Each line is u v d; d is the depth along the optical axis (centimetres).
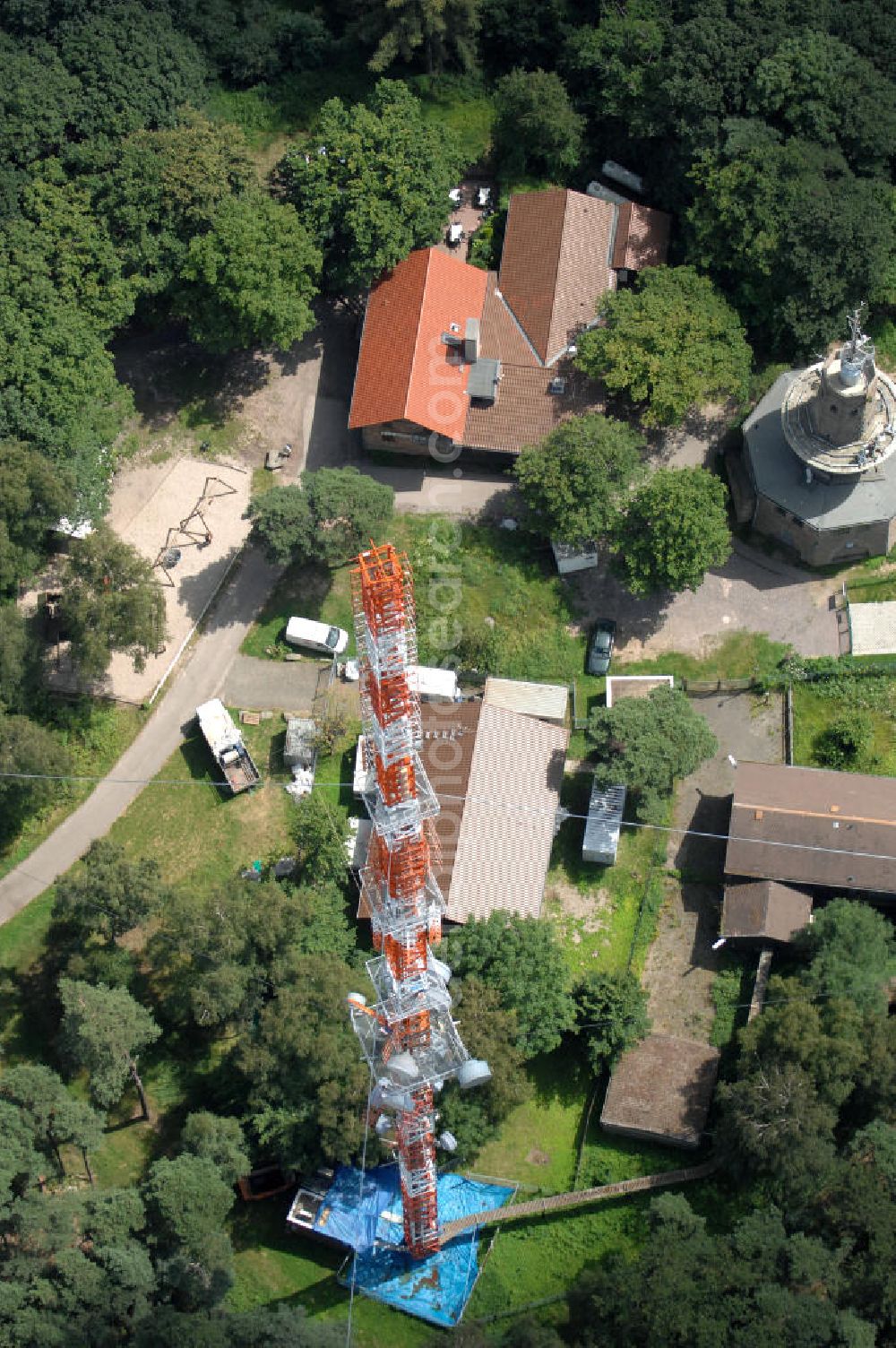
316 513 12450
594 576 13275
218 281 13050
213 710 12694
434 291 13462
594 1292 10525
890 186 13412
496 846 12094
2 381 12606
